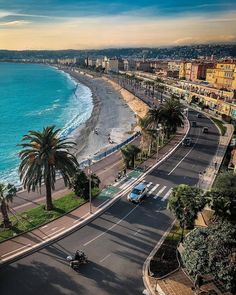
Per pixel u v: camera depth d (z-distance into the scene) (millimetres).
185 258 27703
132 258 35750
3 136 110438
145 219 44625
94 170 66062
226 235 27484
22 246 37812
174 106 82062
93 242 38875
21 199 54000
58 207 48500
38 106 173000
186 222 35875
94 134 112562
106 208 47688
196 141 85125
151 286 30984
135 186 52594
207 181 58031
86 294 30234
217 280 28984
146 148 77688
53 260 35281
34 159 45781
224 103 118312
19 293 30266
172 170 63750
